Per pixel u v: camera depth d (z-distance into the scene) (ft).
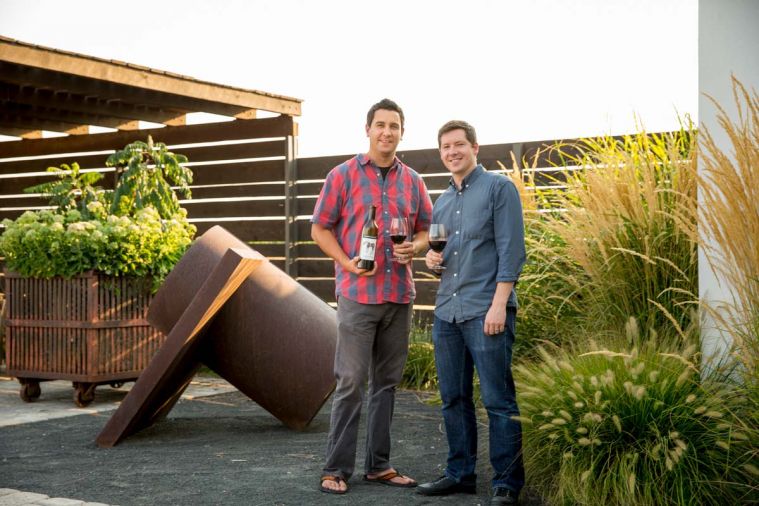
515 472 11.68
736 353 11.85
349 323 12.81
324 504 11.77
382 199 13.12
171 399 18.08
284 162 31.48
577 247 15.37
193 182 33.65
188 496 12.16
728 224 12.32
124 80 27.43
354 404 12.76
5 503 11.70
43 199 37.32
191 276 17.31
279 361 17.24
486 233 12.02
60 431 17.33
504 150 27.12
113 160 30.91
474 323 11.94
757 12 13.28
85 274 20.27
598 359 12.58
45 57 25.71
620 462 11.05
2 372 26.99
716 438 11.09
